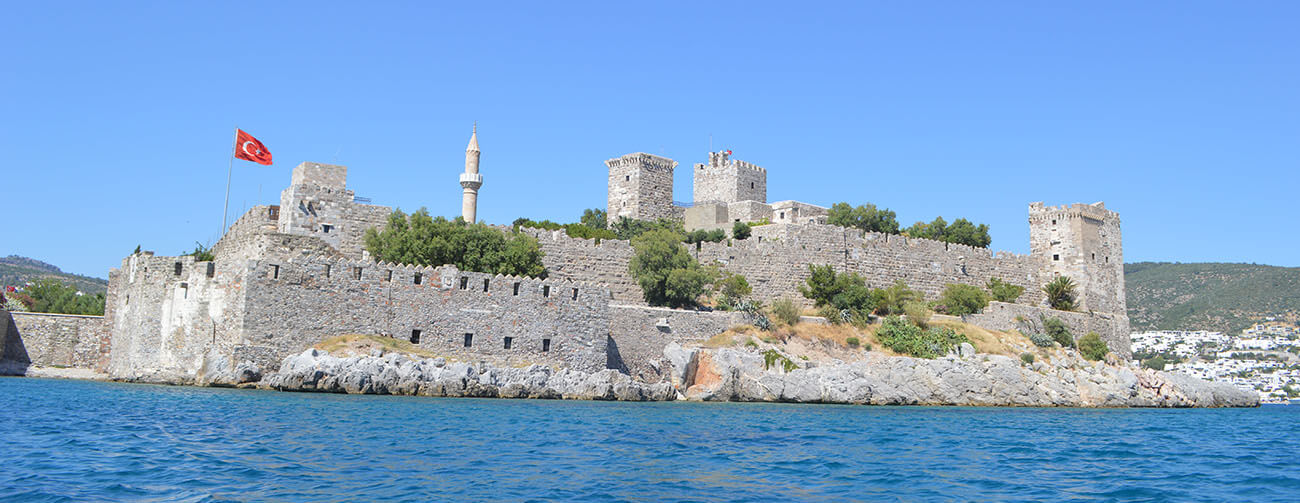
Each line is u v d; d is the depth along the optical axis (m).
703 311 88.31
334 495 28.12
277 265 65.19
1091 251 121.06
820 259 105.00
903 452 43.31
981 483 34.62
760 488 31.98
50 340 87.81
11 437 38.06
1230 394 106.75
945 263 115.06
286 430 41.91
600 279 93.81
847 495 31.27
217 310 66.75
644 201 132.25
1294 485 36.03
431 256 80.25
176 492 27.97
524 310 72.69
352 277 67.25
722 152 145.50
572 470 34.25
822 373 82.75
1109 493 33.38
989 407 85.44
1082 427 62.09
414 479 31.06
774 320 90.06
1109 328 117.94
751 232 111.38
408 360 65.19
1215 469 40.59
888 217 129.62
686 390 79.12
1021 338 101.06
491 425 47.44
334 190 86.88
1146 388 99.12
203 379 65.62
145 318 74.06
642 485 31.75
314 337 65.56
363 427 44.00
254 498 27.42
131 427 41.91
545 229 97.31
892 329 92.62
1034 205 124.94
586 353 75.06
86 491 27.84
